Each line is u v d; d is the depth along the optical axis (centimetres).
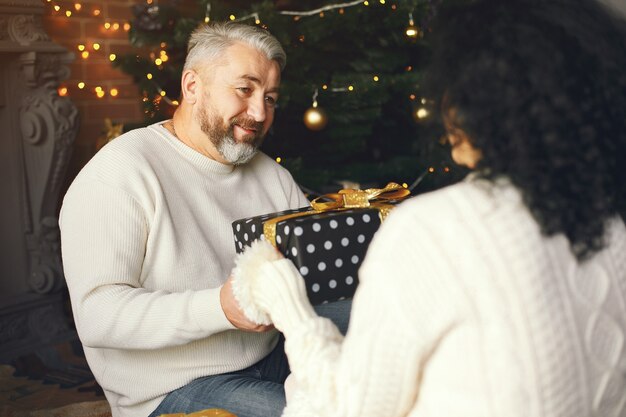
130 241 159
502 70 84
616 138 85
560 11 87
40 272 355
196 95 177
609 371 89
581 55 85
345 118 356
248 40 173
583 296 88
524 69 84
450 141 94
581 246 87
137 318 148
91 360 169
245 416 152
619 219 94
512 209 86
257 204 189
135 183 163
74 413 265
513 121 84
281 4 390
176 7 388
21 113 351
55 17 378
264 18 337
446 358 84
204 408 155
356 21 342
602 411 90
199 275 168
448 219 86
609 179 86
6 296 354
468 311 83
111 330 151
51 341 348
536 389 83
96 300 153
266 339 171
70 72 362
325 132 382
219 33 175
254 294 109
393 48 370
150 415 162
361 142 378
